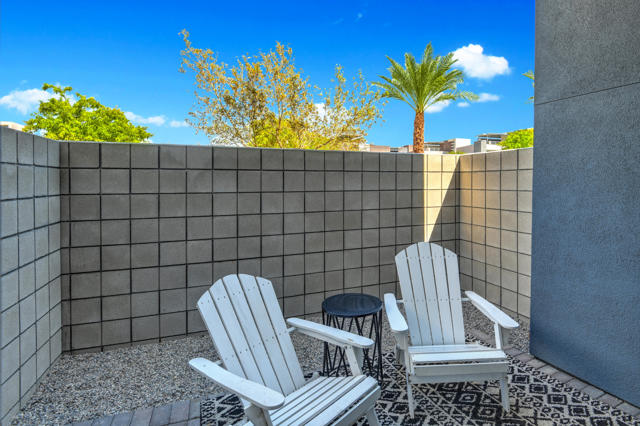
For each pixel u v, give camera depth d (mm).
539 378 2537
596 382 2400
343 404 1656
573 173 2527
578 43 2467
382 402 2266
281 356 2115
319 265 3881
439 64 10344
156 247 3240
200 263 3395
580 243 2486
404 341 2203
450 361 2123
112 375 2668
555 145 2652
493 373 2148
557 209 2650
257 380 1921
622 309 2236
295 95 9781
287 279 3740
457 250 4605
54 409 2223
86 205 3021
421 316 2645
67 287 2982
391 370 2686
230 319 1978
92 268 3053
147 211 3203
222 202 3447
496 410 2168
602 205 2340
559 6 2598
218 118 9906
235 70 9625
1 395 1970
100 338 3092
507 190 3820
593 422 2037
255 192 3570
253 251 3584
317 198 3848
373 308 2377
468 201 4430
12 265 2096
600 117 2338
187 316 3375
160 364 2848
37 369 2463
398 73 10562
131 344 3191
